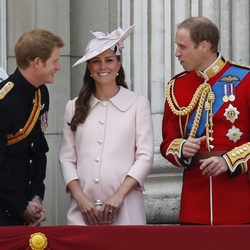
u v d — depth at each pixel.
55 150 32.69
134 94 26.77
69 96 33.09
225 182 25.59
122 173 26.14
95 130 26.38
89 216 25.89
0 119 25.25
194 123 25.83
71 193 26.28
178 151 25.56
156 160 31.75
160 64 32.22
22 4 32.78
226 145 25.55
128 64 32.38
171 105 26.14
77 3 33.69
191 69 25.92
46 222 32.53
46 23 32.97
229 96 25.67
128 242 23.81
